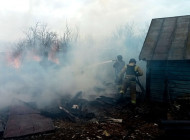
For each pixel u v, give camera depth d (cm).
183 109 499
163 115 552
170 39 648
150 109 596
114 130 476
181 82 606
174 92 619
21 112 550
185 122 383
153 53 633
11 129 447
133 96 637
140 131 470
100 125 505
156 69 647
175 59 580
